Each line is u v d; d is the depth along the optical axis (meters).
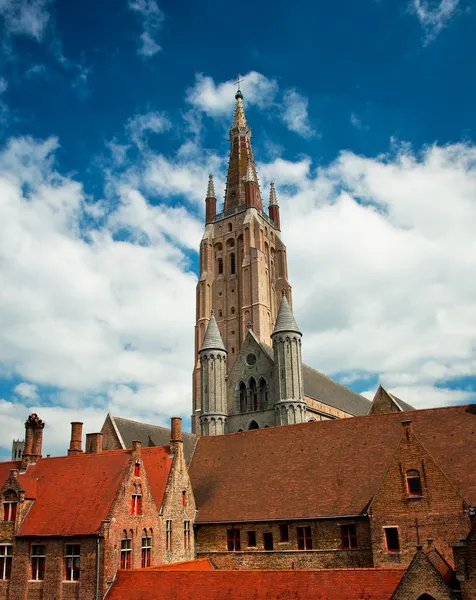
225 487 58.66
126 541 48.31
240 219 135.62
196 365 125.25
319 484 53.19
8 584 48.84
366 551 47.06
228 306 129.88
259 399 93.69
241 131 152.38
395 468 46.16
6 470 58.22
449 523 43.19
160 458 58.25
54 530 47.91
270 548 51.88
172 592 40.72
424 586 34.06
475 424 51.81
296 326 91.88
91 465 53.81
